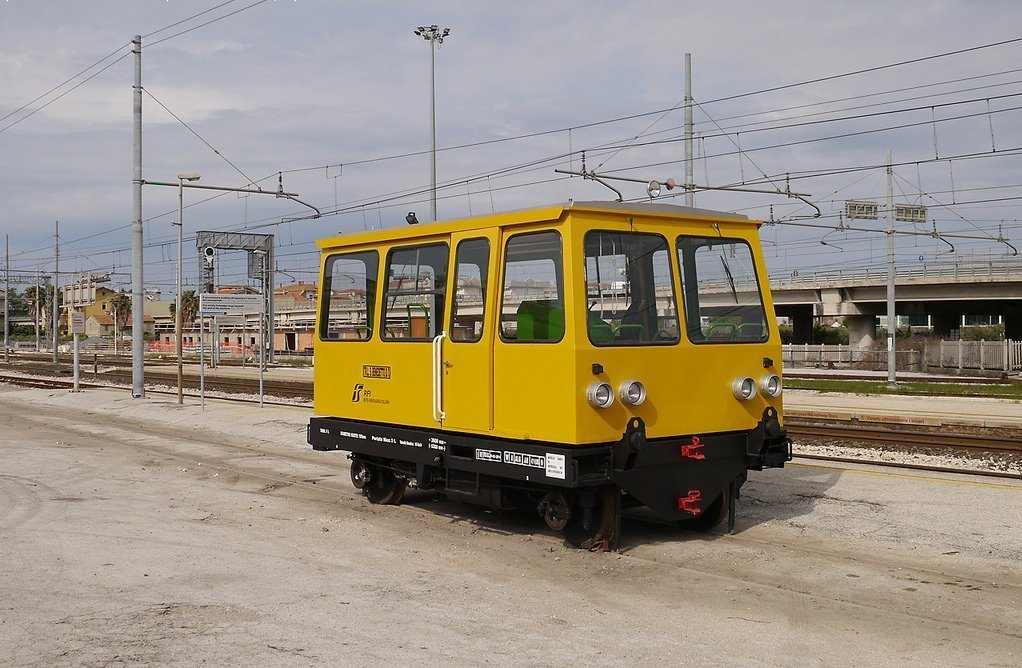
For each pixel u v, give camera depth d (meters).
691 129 27.14
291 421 19.25
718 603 6.78
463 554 8.32
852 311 56.09
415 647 5.85
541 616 6.49
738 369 8.80
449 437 9.01
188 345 86.06
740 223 9.01
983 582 7.27
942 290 51.72
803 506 10.05
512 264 8.38
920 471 12.24
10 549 8.44
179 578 7.48
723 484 8.74
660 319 8.34
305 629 6.20
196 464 13.98
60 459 14.37
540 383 8.05
